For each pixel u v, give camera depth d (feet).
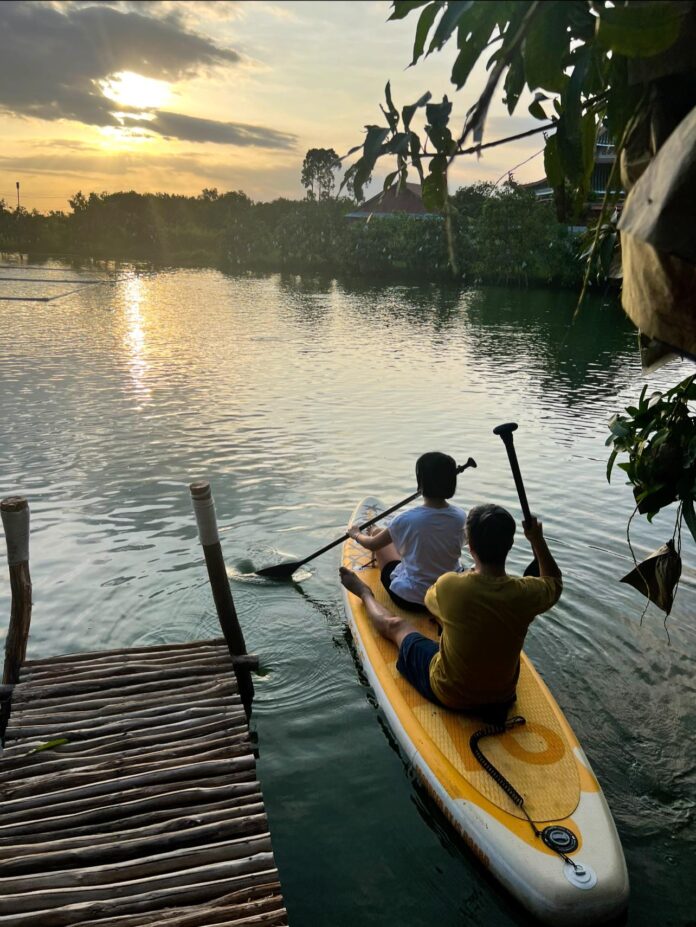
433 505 13.47
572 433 31.58
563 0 4.33
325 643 15.03
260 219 261.44
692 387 8.39
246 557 18.92
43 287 115.55
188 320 74.28
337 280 160.76
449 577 10.35
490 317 83.87
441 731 10.82
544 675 13.56
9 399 35.53
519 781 9.87
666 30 3.76
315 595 16.98
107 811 9.97
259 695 13.34
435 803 10.21
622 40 3.80
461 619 10.14
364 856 9.80
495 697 10.67
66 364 45.93
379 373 45.88
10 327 63.31
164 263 232.12
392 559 15.66
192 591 17.11
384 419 33.50
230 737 11.61
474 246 145.18
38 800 10.21
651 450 8.66
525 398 39.06
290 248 207.72
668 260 4.36
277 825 10.33
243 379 42.70
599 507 22.45
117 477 24.79
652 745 11.76
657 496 8.77
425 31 4.60
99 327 65.57
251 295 112.57
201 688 12.85
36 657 14.55
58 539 19.83
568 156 5.44
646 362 6.44
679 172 4.11
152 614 16.10
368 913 8.96
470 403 37.50
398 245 165.37
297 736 12.23
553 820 9.27
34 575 17.74
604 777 11.03
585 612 15.80
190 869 8.91
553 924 8.37
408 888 9.30
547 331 70.90
